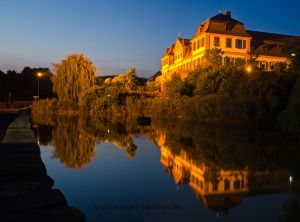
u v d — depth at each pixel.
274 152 16.14
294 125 18.77
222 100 30.12
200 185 10.26
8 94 77.19
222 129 26.81
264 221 7.32
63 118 43.72
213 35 50.91
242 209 8.11
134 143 20.17
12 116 43.25
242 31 53.09
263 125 26.03
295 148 17.20
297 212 7.85
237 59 49.53
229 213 7.82
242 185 10.28
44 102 54.44
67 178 11.24
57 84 54.28
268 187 10.02
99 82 71.31
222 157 15.12
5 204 7.19
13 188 8.44
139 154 16.14
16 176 9.77
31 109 57.22
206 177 11.31
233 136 22.48
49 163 13.88
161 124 33.50
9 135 18.92
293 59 20.77
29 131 21.11
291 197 9.04
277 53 54.69
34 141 16.42
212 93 34.31
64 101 52.94
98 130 28.16
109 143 20.23
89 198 8.98
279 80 26.20
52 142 20.56
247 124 27.42
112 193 9.46
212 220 7.37
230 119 29.53
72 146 18.84
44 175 10.20
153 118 42.12
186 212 7.89
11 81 81.75
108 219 7.41
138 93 54.06
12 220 6.37
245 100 27.33
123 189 9.88
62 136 23.81
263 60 53.06
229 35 51.53
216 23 51.81
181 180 10.94
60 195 7.87
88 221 7.28
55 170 12.52
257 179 10.98
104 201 8.72
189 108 35.94
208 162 14.01
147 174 11.87
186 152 16.64
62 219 6.53
